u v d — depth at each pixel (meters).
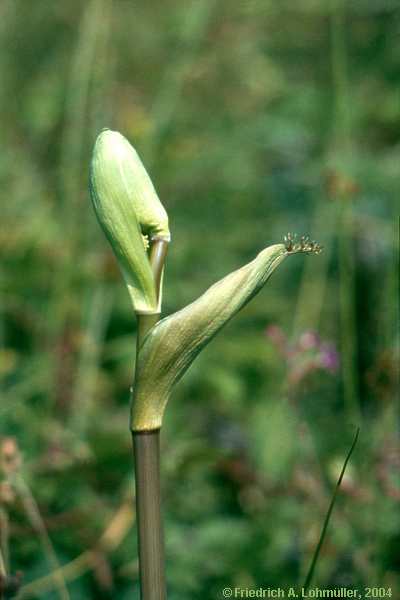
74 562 0.74
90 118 1.20
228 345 1.01
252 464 0.85
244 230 1.22
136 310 0.54
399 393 0.79
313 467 0.78
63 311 1.03
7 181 1.21
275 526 0.77
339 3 0.96
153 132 1.15
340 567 0.74
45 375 0.96
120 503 0.78
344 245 0.91
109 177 0.54
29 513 0.69
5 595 0.59
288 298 1.15
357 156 1.13
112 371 1.06
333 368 0.79
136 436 0.54
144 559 0.53
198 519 0.79
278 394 0.87
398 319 0.82
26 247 1.11
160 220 0.55
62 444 0.79
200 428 0.94
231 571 0.75
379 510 0.74
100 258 1.07
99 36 1.22
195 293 1.12
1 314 1.03
